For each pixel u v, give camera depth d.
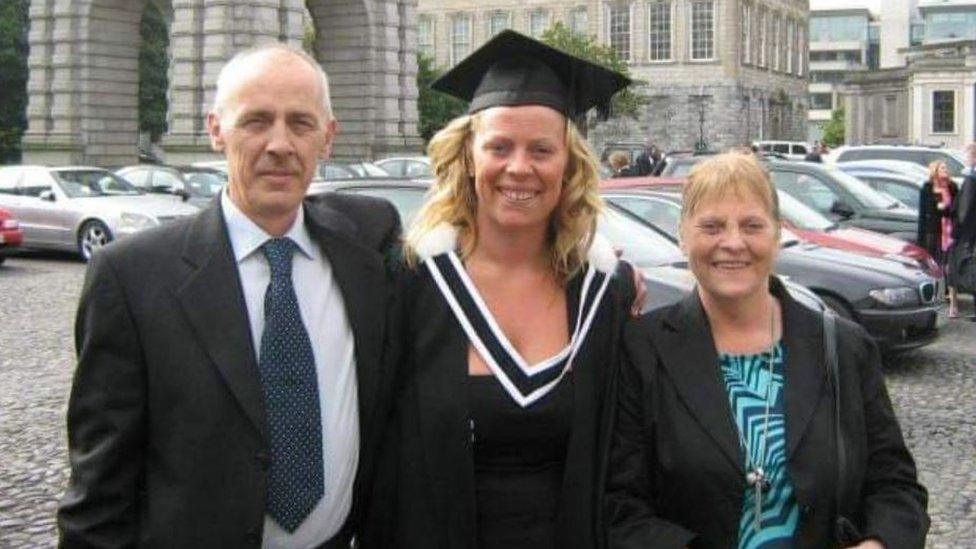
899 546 3.35
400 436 3.58
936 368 12.25
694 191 3.57
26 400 10.42
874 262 11.85
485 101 3.67
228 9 40.19
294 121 3.39
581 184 3.71
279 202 3.37
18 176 22.95
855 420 3.45
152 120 63.88
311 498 3.36
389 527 3.60
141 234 3.40
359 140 46.69
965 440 9.13
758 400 3.46
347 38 46.41
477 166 3.65
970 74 69.00
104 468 3.25
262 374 3.32
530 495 3.49
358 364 3.47
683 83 78.06
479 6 85.69
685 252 3.62
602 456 3.56
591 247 3.75
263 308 3.38
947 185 16.36
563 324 3.64
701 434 3.40
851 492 3.41
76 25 43.59
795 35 92.31
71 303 16.70
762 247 3.50
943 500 7.54
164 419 3.26
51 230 22.19
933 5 110.81
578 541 3.48
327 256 3.51
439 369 3.51
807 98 96.44
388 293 3.61
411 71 48.22
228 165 3.44
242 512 3.23
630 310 3.75
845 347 3.53
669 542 3.37
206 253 3.36
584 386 3.54
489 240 3.68
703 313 3.58
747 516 3.38
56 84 43.97
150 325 3.27
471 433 3.47
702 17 77.31
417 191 11.49
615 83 3.98
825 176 17.25
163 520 3.22
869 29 146.75
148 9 61.69
